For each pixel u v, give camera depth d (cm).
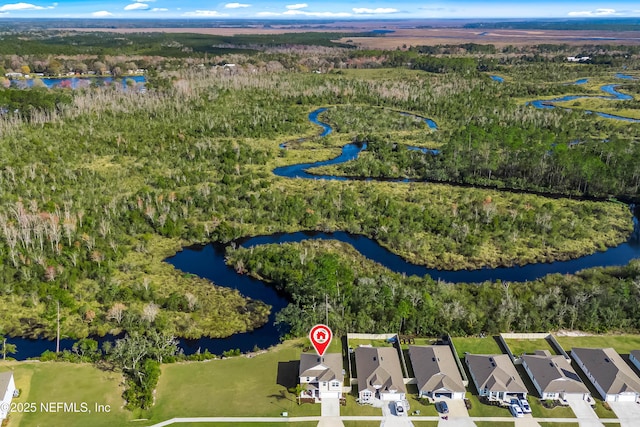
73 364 8444
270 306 10469
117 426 7169
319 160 19850
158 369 8175
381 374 7875
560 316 9562
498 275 11725
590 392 7838
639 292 10144
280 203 14900
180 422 7281
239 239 13488
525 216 13938
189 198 15025
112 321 9719
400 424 7269
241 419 7350
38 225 12088
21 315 9844
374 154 19825
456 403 7650
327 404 7644
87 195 15000
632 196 15712
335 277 10494
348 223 14150
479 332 9400
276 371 8369
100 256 11675
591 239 13275
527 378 8188
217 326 9788
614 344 9094
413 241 12825
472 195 15825
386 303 9912
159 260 12269
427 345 9006
